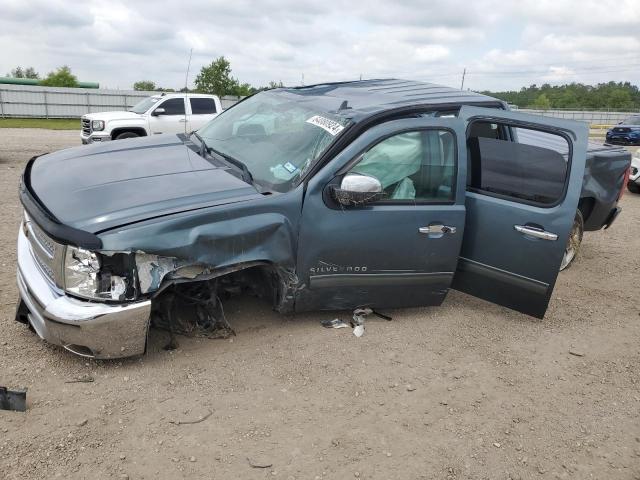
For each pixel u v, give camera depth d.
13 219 6.57
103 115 14.04
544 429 3.37
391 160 4.02
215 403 3.23
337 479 2.77
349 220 3.86
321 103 4.52
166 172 3.90
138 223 3.20
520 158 4.33
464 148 4.23
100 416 3.01
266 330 4.10
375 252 4.01
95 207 3.33
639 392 3.88
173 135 5.10
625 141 27.78
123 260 3.21
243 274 4.10
